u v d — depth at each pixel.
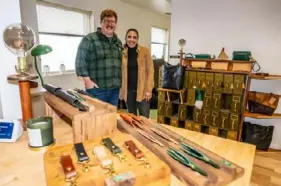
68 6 3.53
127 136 0.94
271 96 2.46
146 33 5.99
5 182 0.72
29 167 0.81
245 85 2.37
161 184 0.70
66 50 3.75
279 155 2.54
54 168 0.70
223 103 2.61
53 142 0.99
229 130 2.50
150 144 0.92
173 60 3.19
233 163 0.85
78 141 0.94
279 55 2.50
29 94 1.16
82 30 3.93
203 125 2.65
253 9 2.53
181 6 2.96
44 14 3.25
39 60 3.17
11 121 1.06
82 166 0.71
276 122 2.64
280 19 2.42
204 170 0.78
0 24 1.36
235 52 2.46
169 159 0.82
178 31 3.05
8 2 1.36
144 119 1.22
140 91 2.49
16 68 1.27
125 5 4.90
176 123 2.81
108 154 0.78
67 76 3.72
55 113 1.34
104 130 0.98
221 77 2.44
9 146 0.98
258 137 2.57
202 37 2.90
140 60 2.42
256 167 2.27
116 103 2.18
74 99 1.08
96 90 1.96
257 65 2.63
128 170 0.69
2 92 1.43
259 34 2.56
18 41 1.25
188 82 2.65
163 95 2.82
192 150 0.89
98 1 4.09
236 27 2.66
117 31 4.73
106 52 1.92
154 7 5.46
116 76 2.06
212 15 2.78
